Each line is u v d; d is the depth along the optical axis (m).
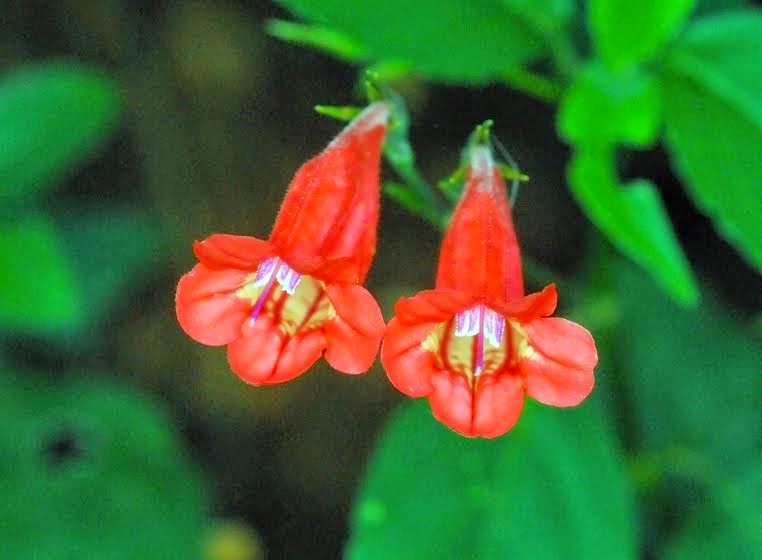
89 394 0.40
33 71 0.40
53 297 0.36
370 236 0.31
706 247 0.40
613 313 0.36
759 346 0.37
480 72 0.34
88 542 0.38
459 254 0.30
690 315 0.37
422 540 0.33
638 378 0.37
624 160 0.39
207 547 0.40
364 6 0.33
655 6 0.33
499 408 0.30
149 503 0.39
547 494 0.33
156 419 0.40
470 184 0.31
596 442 0.34
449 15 0.34
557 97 0.35
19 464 0.39
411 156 0.32
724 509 0.36
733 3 0.37
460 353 0.30
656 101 0.34
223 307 0.30
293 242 0.30
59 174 0.40
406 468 0.33
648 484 0.37
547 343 0.30
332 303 0.30
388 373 0.30
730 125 0.34
